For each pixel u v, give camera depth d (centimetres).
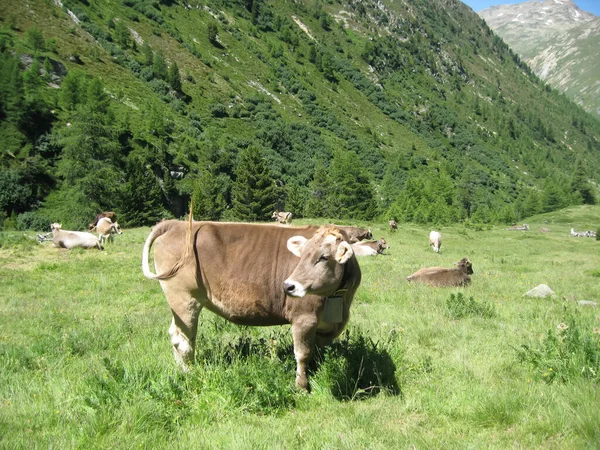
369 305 1053
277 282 539
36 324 912
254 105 13325
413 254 2716
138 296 1187
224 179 8288
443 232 4828
